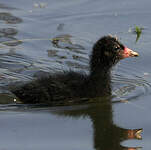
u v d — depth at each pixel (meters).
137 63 17.19
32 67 16.95
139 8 21.45
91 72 15.37
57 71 16.25
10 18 20.67
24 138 12.27
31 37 19.05
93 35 19.12
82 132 12.63
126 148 11.97
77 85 14.77
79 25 20.08
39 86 14.55
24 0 22.42
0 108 13.83
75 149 11.82
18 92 14.72
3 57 17.55
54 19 20.61
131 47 18.02
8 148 11.78
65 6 21.81
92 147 11.91
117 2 22.22
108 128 12.85
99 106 14.15
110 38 15.41
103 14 21.03
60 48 18.30
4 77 16.12
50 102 14.29
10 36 19.12
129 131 12.78
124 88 15.48
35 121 13.14
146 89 15.30
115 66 17.00
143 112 13.73
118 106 14.15
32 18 20.67
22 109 13.80
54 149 11.77
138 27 19.69
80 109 13.94
